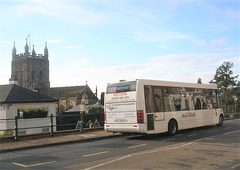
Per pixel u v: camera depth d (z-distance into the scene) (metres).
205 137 13.02
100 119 24.66
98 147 10.78
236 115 32.09
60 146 11.44
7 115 25.78
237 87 39.62
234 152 8.88
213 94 18.53
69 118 27.69
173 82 14.91
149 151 9.36
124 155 8.67
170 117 14.15
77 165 7.34
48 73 99.31
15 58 97.50
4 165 7.62
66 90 84.75
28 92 30.08
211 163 7.27
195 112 16.17
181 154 8.63
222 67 39.34
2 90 29.23
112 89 13.81
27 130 25.17
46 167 7.22
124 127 13.06
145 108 12.76
